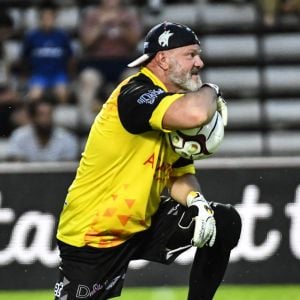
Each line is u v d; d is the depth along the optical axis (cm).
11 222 3011
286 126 4631
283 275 3012
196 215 1839
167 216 1930
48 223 3009
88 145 1828
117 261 1877
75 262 1859
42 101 4081
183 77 1788
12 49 4650
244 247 3012
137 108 1733
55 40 4294
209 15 4850
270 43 4797
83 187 1828
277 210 3017
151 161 1794
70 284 1859
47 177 3016
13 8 4834
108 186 1808
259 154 4559
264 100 4694
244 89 4719
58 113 4309
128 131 1769
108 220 1814
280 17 4816
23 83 4316
